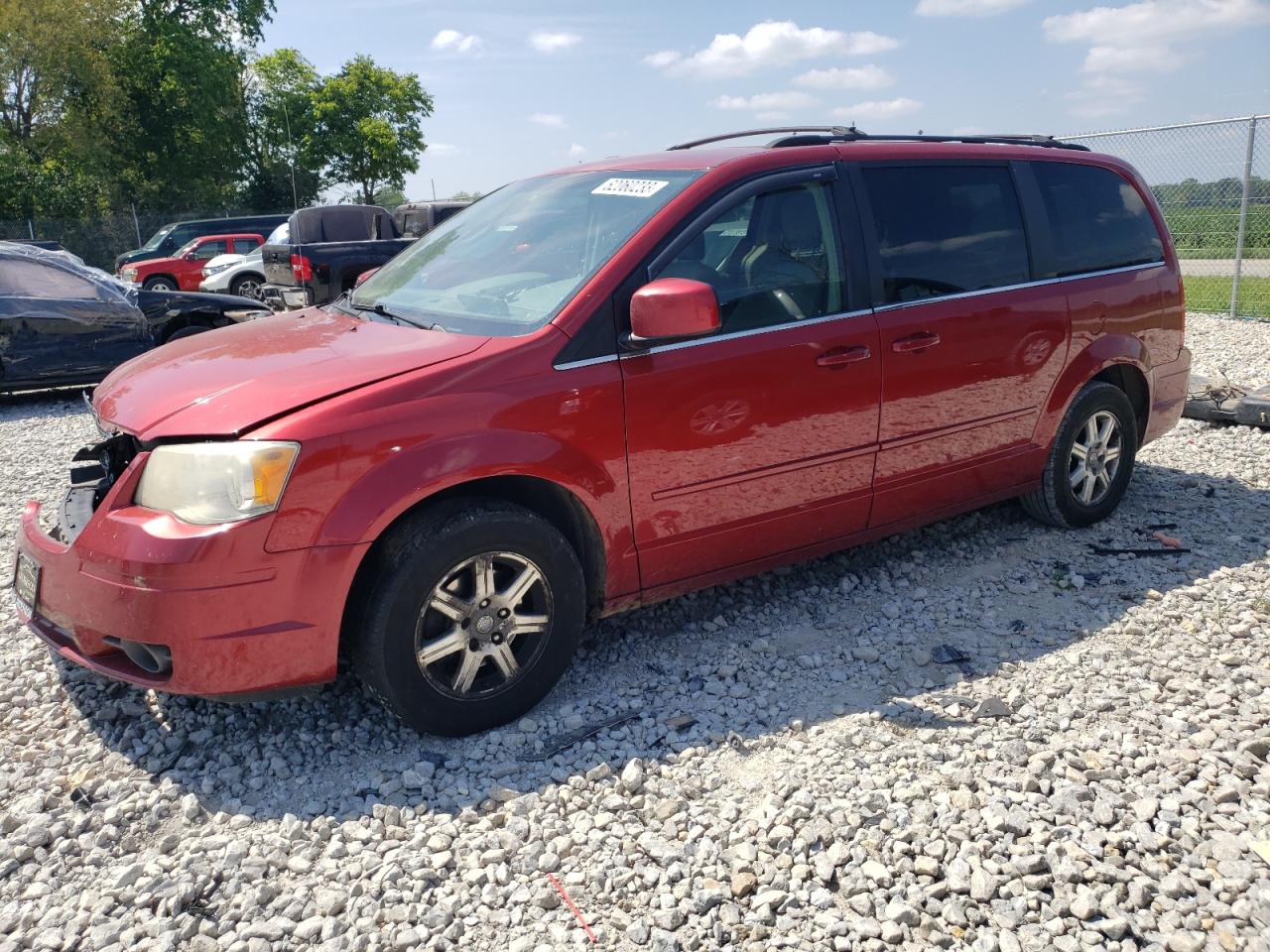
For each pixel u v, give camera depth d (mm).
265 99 43500
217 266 22250
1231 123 11719
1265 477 5801
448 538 3039
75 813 2949
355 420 2930
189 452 2885
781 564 4031
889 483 4148
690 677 3684
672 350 3467
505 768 3117
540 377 3211
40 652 3953
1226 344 10406
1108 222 4875
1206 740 3113
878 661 3781
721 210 3654
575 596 3391
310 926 2457
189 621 2805
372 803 2971
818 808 2848
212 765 3174
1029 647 3828
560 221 3918
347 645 3164
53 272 9875
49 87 35531
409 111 47094
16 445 8047
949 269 4203
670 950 2361
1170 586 4324
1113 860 2594
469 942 2424
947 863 2627
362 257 13914
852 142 4125
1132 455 5109
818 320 3797
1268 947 2287
